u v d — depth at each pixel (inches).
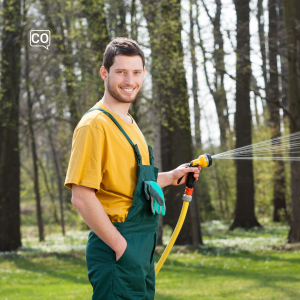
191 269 309.6
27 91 504.4
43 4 439.2
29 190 1056.2
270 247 400.5
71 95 476.7
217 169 729.0
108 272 63.2
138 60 68.2
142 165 67.6
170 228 633.0
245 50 411.5
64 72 438.6
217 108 721.6
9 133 470.3
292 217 406.9
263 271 281.3
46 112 540.1
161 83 421.4
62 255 424.2
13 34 468.8
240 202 639.8
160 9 402.0
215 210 800.3
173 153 481.4
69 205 810.2
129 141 67.4
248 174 639.8
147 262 66.4
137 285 64.4
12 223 483.5
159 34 397.1
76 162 62.9
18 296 226.4
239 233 587.2
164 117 444.8
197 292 223.9
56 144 713.0
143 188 66.8
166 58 398.0
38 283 274.2
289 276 256.5
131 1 412.5
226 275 275.6
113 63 67.6
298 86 396.2
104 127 65.0
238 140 625.0
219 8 417.4
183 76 418.3
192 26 410.3
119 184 65.7
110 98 70.0
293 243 403.2
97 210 62.0
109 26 425.7
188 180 79.2
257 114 778.2
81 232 729.6
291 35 398.3
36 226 907.4
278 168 693.3
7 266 365.7
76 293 233.1
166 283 255.0
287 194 724.7
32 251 469.1
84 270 329.4
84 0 405.1
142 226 66.5
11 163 489.1
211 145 738.2
